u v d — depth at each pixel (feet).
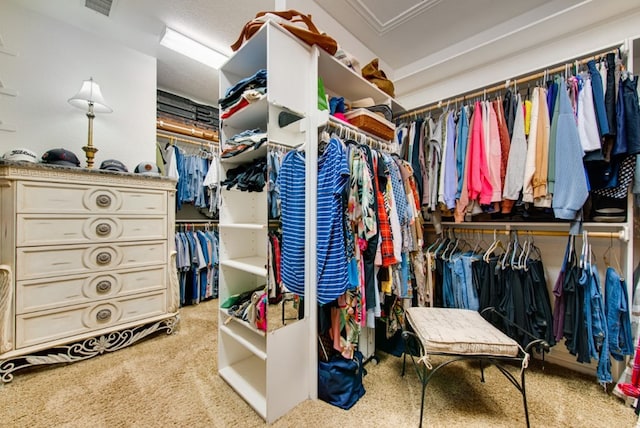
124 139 7.75
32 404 4.17
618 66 4.60
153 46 7.90
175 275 6.97
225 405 4.18
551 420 3.92
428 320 4.47
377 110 6.16
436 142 6.36
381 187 5.02
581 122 4.64
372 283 4.73
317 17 6.47
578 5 4.97
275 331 3.91
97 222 5.74
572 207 4.53
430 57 8.36
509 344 3.65
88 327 5.60
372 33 7.41
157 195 6.69
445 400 4.33
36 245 5.05
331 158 4.29
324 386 4.29
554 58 5.87
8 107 6.10
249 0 6.30
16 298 4.84
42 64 6.52
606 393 4.55
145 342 6.35
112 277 5.94
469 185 5.72
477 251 6.79
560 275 5.05
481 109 5.77
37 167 5.05
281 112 4.10
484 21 6.99
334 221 4.21
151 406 4.15
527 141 5.18
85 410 4.05
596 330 4.60
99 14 6.66
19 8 6.23
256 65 5.02
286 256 4.13
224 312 4.95
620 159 4.51
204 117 10.67
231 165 5.18
